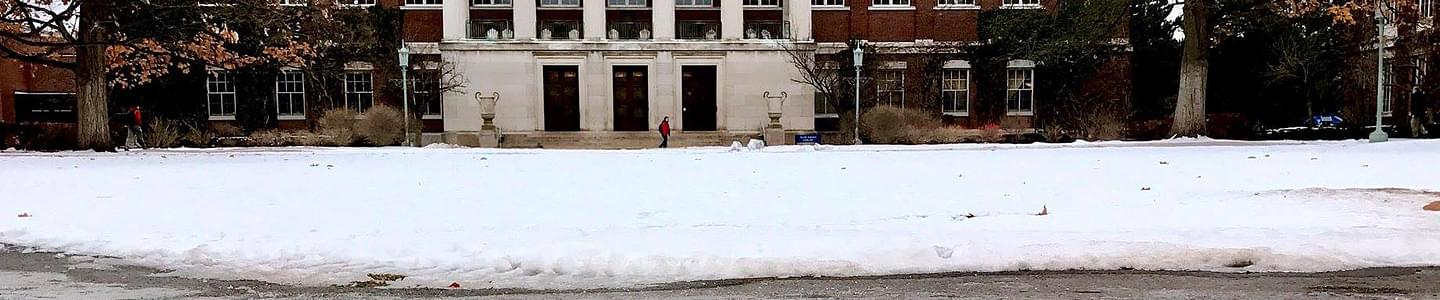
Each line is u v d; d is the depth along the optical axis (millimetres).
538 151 24172
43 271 7016
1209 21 30219
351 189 12828
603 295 6117
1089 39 31625
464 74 35844
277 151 24312
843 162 18312
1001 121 38656
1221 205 9773
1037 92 39156
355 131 31719
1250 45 37812
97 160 20344
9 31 25172
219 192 12438
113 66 28672
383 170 16578
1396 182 12203
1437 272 6453
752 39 37344
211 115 38031
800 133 35500
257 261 7293
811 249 7328
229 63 29500
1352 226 8180
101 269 7078
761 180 14055
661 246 7527
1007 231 8297
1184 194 11062
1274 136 31031
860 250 7262
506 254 7305
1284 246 7184
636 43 36500
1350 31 32625
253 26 27500
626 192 12289
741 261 6902
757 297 6020
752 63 36656
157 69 30516
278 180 14398
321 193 12266
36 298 6141
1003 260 6934
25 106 38156
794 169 16375
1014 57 38125
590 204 10906
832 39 39781
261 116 37938
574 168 16938
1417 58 30953
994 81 39406
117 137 32562
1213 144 24703
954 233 8156
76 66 25312
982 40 39500
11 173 16109
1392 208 9211
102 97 25609
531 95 36312
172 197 11797
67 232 8641
